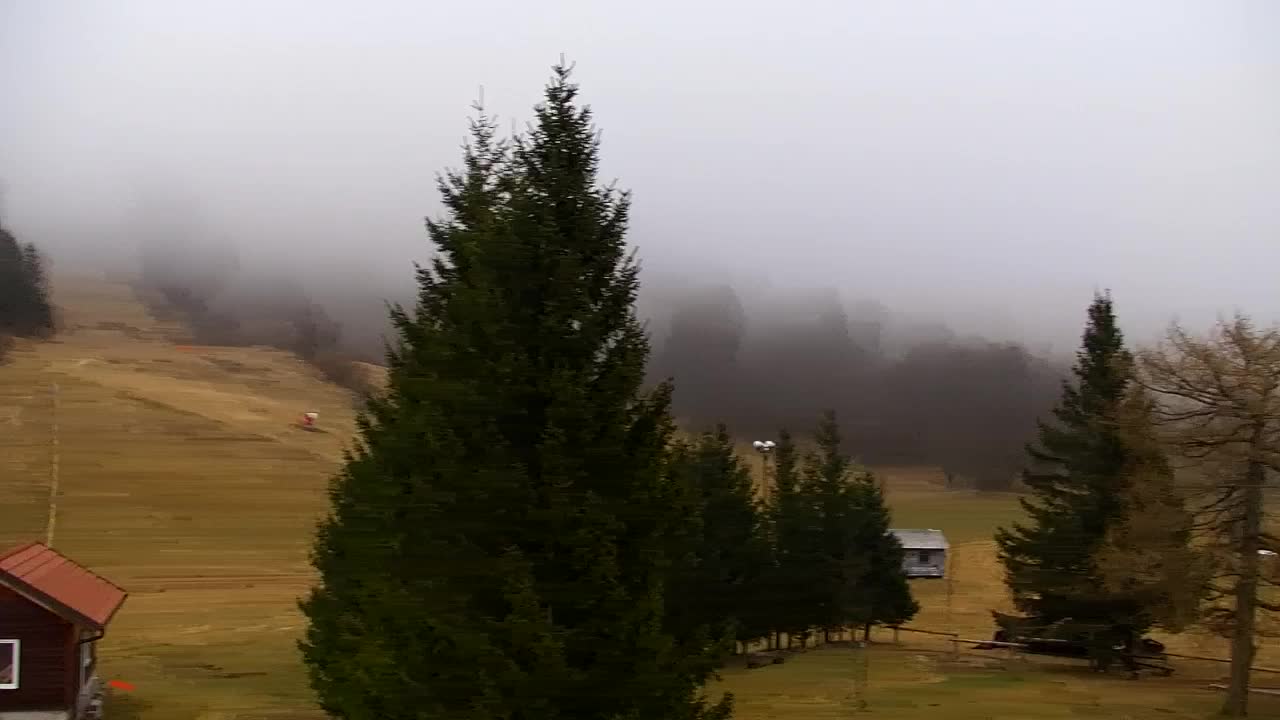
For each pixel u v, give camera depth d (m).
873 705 31.53
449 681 12.64
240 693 29.95
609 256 14.36
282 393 134.88
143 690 30.27
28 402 104.88
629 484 13.50
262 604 54.22
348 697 17.78
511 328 13.52
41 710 21.67
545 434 13.12
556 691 12.16
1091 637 40.09
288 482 89.31
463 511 12.97
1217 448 29.88
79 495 79.50
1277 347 29.19
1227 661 41.22
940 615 62.19
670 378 14.12
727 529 45.81
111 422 100.81
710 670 13.52
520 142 14.54
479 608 12.90
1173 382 30.53
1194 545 31.17
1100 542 38.75
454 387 13.34
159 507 78.62
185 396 117.69
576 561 12.77
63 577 24.47
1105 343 42.12
